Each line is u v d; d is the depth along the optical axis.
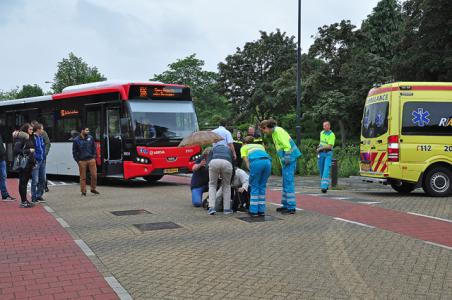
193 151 16.61
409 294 5.07
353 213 10.21
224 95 56.44
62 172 18.59
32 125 11.97
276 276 5.73
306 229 8.48
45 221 9.62
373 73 41.22
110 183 18.05
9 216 10.27
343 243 7.39
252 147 9.83
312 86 43.56
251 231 8.35
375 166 13.58
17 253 7.00
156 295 5.11
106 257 6.72
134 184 17.55
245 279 5.62
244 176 10.52
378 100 13.70
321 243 7.40
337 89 43.03
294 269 6.02
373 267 6.08
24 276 5.86
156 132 16.06
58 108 18.70
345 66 41.97
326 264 6.23
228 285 5.41
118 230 8.62
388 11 48.84
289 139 10.16
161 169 15.99
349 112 42.91
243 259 6.50
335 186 15.74
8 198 13.24
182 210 10.87
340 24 42.91
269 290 5.23
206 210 10.84
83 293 5.21
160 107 16.36
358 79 42.03
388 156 13.04
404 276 5.70
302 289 5.25
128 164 15.85
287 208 10.16
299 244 7.34
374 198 12.86
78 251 7.08
